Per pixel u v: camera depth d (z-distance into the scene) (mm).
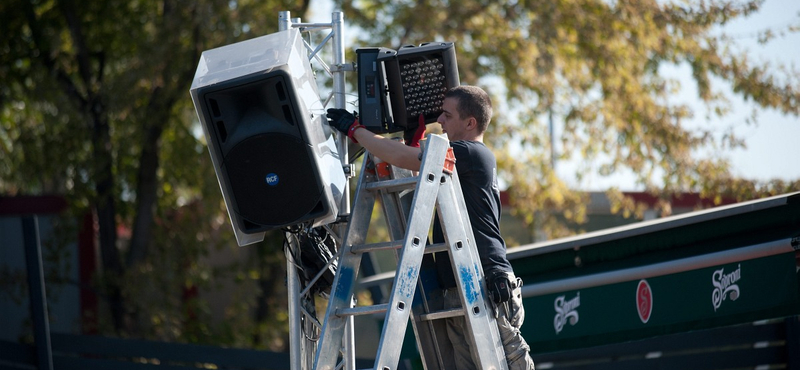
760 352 21766
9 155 34719
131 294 31922
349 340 11969
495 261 10742
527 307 18172
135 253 33125
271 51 10688
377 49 11727
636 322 16125
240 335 34188
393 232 11375
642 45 32781
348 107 15961
